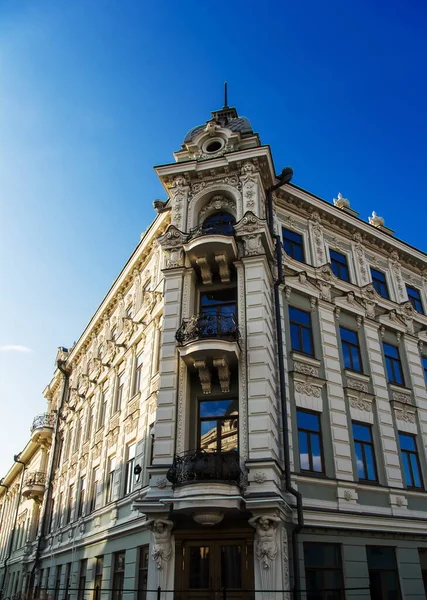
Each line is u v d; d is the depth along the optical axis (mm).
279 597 12133
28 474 38156
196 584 13156
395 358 21438
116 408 23703
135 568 16312
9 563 40250
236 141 19500
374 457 18156
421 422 20406
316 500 15555
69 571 24359
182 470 13297
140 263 24766
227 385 15039
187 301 16719
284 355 17344
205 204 18906
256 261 16703
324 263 20672
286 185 20516
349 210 24016
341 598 14703
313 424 17000
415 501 18234
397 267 24062
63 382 36469
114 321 27672
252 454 13742
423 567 17219
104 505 21391
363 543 15906
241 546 13359
